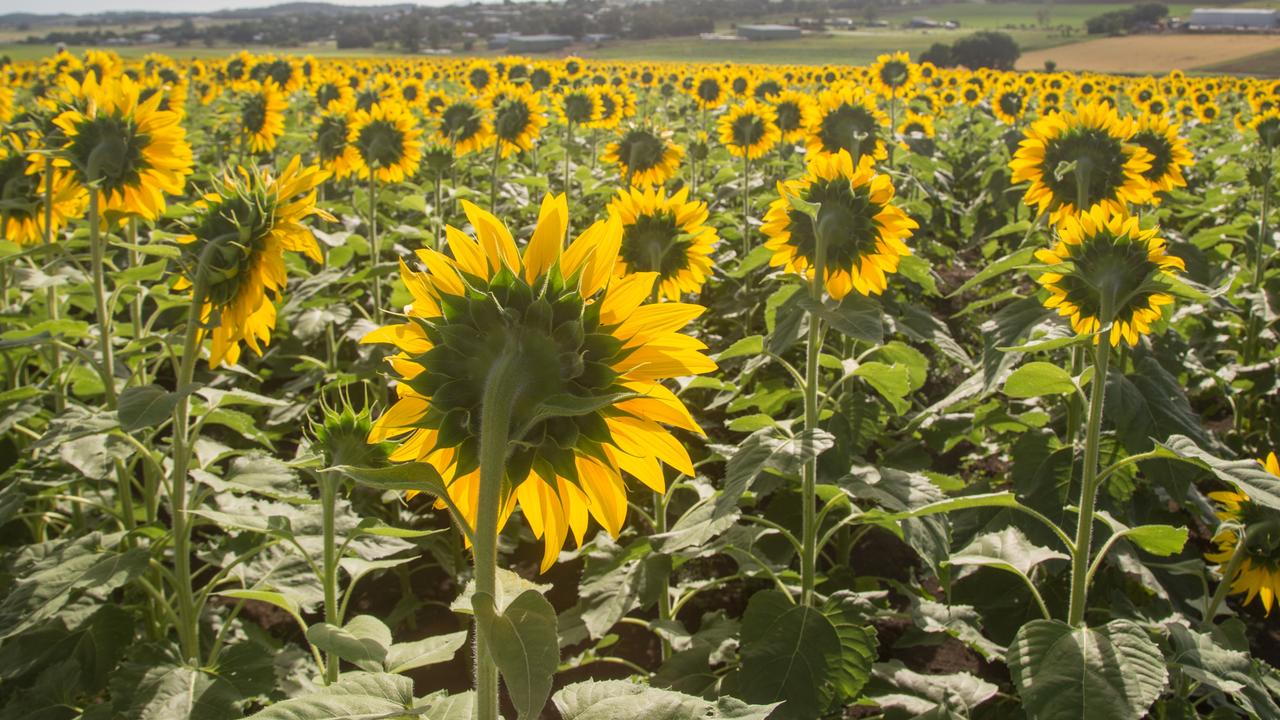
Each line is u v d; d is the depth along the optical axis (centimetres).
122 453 321
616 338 145
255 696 288
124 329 443
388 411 154
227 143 1198
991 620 446
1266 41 7188
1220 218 988
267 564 345
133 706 276
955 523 438
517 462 152
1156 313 317
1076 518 405
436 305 155
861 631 326
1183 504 394
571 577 529
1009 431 583
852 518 344
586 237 155
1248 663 296
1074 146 435
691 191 1066
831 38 9306
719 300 758
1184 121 2191
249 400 332
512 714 420
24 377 509
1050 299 337
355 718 155
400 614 472
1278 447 643
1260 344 741
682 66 3231
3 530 449
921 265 471
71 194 363
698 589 404
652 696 156
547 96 1683
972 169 1459
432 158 788
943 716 323
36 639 334
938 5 14012
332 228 801
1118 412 390
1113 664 272
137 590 422
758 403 444
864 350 573
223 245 273
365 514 496
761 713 151
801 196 359
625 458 159
